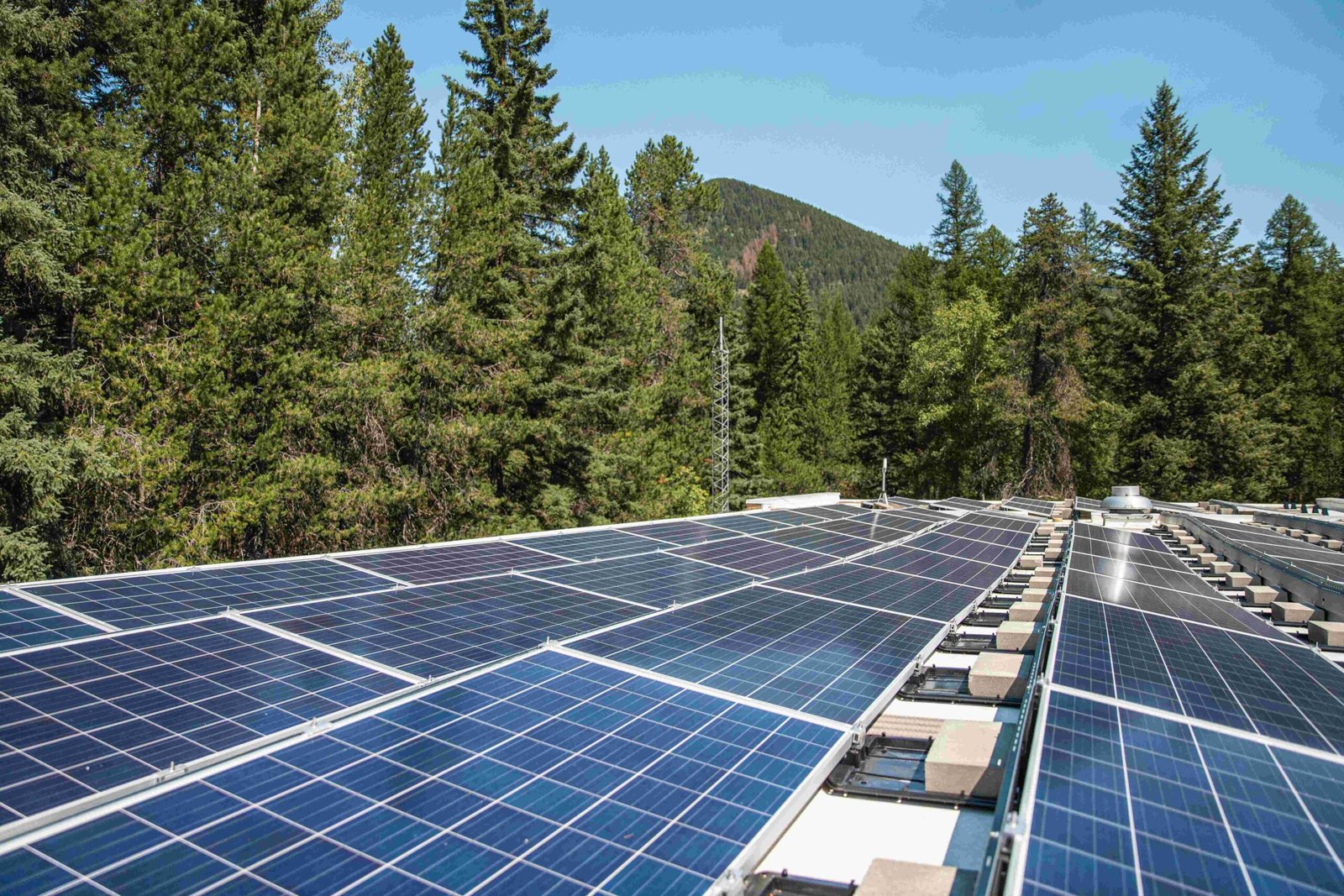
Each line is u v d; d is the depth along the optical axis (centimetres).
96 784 640
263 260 2783
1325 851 541
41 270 2239
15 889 506
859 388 8700
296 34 3428
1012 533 2823
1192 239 6425
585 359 4222
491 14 4444
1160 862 507
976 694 1062
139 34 2825
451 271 3438
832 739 823
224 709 807
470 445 3469
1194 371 6297
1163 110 6619
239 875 535
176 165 2836
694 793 685
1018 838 522
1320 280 7331
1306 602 1678
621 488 4609
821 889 611
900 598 1546
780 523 2633
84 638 984
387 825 607
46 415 2500
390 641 1059
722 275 7144
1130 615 1327
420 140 3394
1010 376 6844
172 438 2522
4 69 2427
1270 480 6644
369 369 3023
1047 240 6669
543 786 681
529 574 1568
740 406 7231
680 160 6944
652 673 977
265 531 2972
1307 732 798
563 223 4738
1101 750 682
